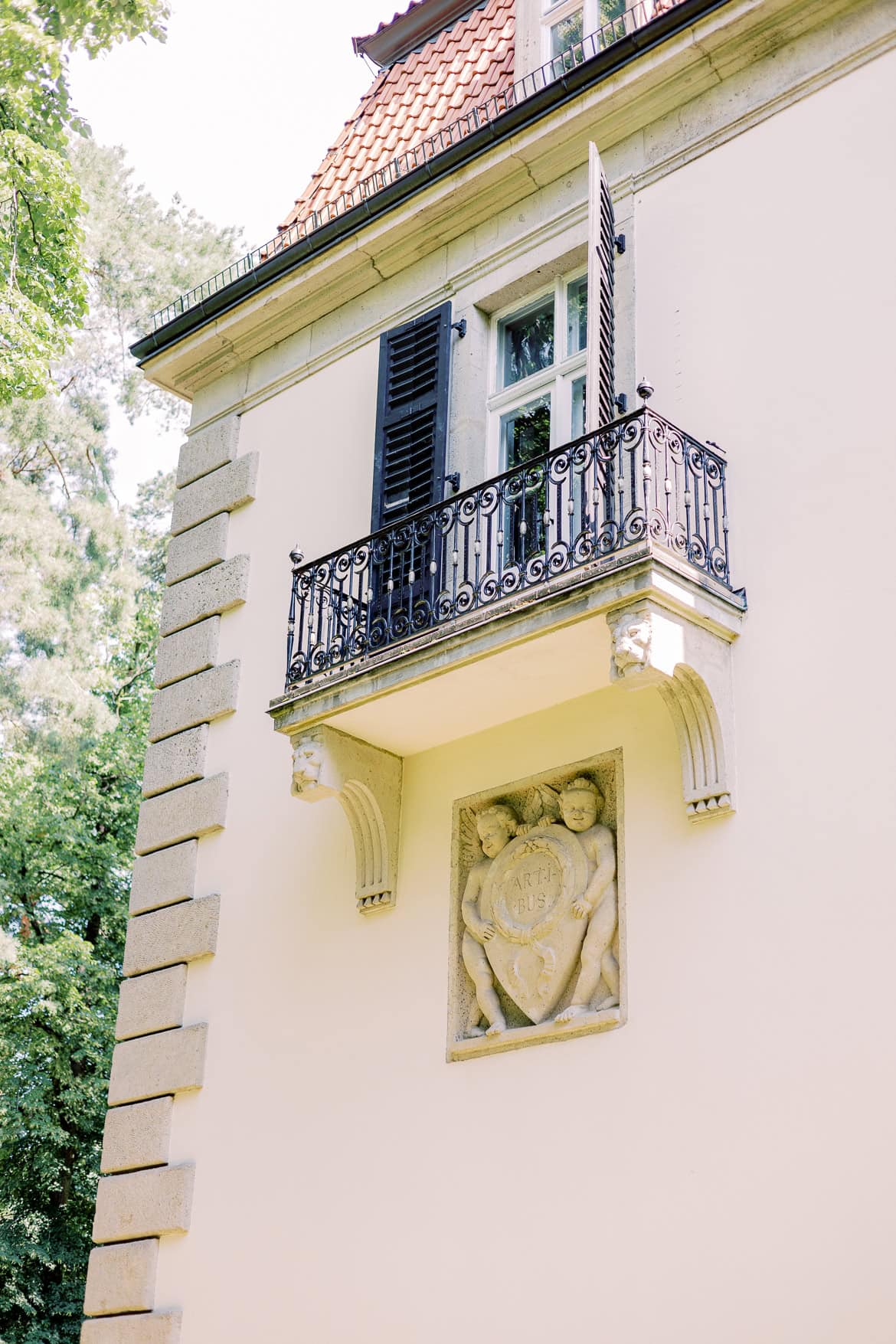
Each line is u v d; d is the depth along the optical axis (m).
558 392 11.08
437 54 14.20
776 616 9.05
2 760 20.20
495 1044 9.35
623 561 8.75
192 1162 10.76
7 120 14.62
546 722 10.00
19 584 18.34
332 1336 9.50
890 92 9.81
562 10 12.40
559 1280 8.59
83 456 20.34
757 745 8.87
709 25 10.60
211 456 13.27
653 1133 8.49
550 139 11.44
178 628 12.75
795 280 9.80
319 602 10.52
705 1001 8.55
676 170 10.77
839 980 8.10
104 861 21.34
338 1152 9.98
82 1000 19.36
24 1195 19.47
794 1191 7.88
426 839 10.40
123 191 22.09
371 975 10.32
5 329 14.62
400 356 11.86
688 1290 8.07
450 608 9.75
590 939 9.12
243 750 11.84
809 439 9.33
